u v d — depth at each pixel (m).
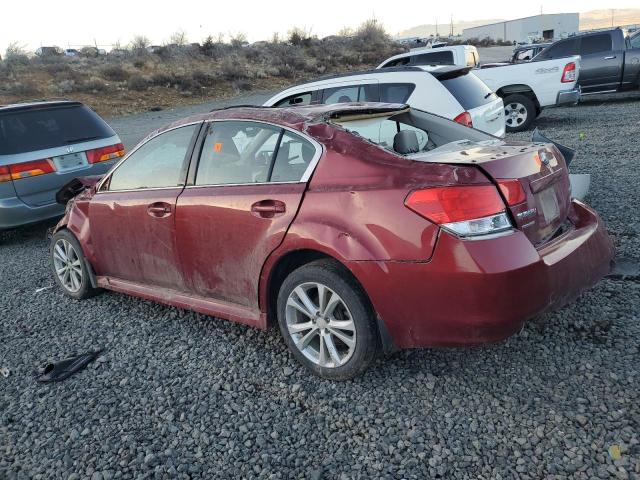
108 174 4.99
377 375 3.64
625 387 3.26
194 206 4.09
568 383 3.36
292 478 2.85
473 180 3.08
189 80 32.88
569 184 3.89
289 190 3.61
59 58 39.38
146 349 4.32
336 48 49.84
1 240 7.98
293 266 3.82
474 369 3.60
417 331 3.23
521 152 3.46
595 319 4.05
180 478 2.91
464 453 2.90
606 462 2.73
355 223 3.28
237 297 4.03
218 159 4.12
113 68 34.19
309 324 3.65
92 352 4.34
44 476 3.01
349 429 3.18
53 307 5.36
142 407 3.56
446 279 3.04
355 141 3.52
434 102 7.95
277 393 3.58
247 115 4.06
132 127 20.97
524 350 3.76
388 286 3.20
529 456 2.83
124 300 5.35
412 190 3.13
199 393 3.66
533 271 3.06
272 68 39.47
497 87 13.16
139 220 4.52
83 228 5.13
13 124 7.55
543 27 75.00
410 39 74.00
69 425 3.44
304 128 3.71
